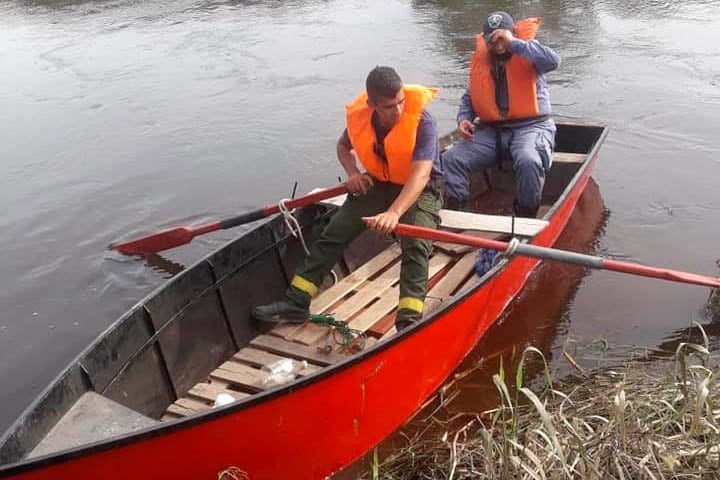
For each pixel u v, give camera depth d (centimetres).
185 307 405
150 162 753
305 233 495
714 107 773
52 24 1344
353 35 1134
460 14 1195
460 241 390
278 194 672
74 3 1498
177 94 938
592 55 954
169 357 392
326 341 420
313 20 1244
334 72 973
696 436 331
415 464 359
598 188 629
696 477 310
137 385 372
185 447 305
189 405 381
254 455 328
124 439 287
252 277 453
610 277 511
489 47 539
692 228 559
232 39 1166
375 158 414
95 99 941
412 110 396
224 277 432
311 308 446
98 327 502
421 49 1034
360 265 512
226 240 600
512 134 551
